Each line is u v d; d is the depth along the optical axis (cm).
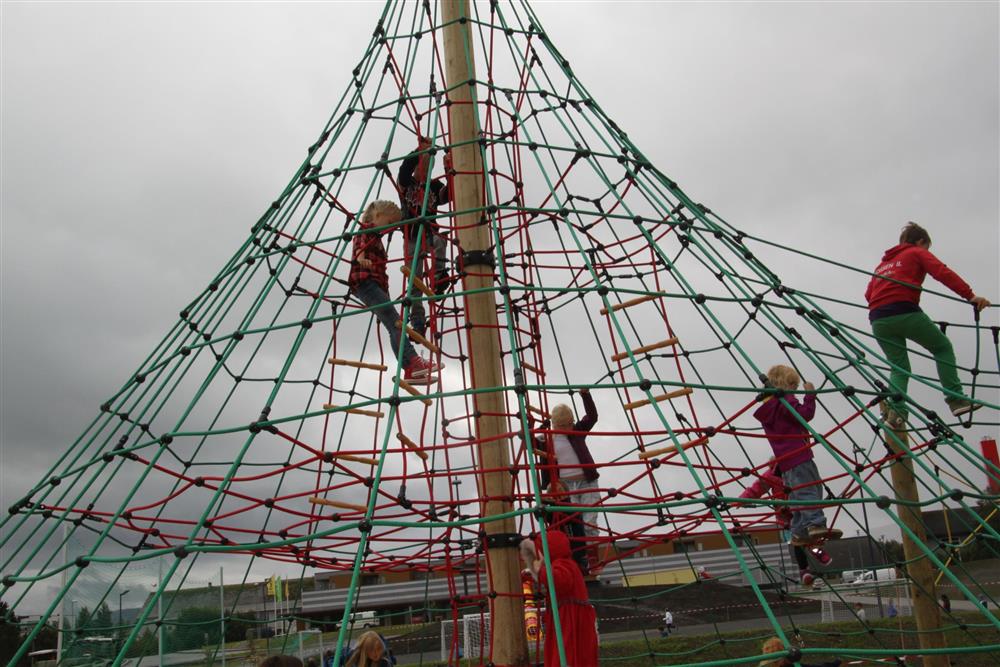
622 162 652
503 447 600
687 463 436
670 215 651
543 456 718
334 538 605
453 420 673
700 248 616
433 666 1786
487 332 627
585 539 614
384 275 714
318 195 666
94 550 461
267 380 707
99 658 977
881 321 728
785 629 1897
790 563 2511
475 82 685
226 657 1392
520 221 687
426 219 564
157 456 498
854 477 469
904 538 770
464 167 673
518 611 570
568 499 750
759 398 524
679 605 2602
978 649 351
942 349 718
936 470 694
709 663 352
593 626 522
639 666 1788
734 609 2552
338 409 469
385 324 687
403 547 686
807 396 679
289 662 486
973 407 716
